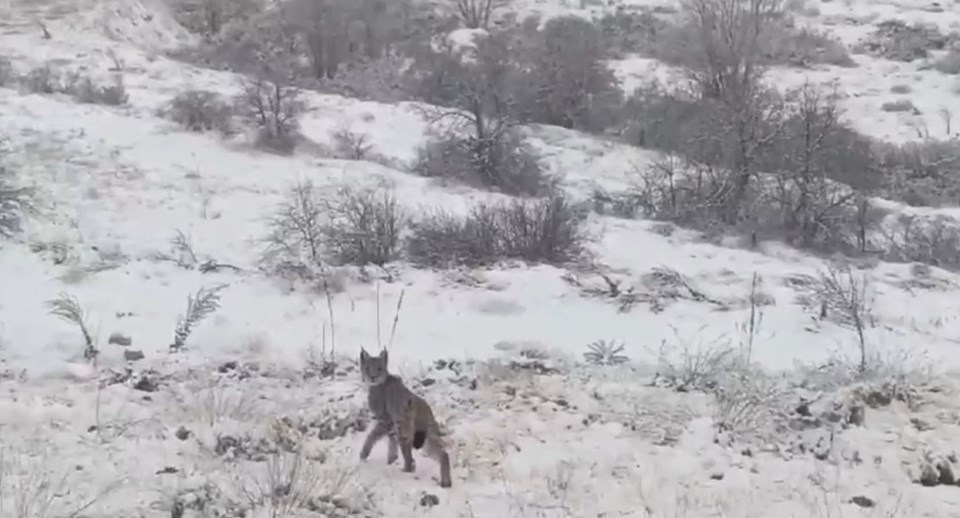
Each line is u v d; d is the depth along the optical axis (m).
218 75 35.75
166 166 22.98
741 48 34.34
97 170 21.80
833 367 12.39
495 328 13.80
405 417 7.99
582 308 15.56
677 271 18.73
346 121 31.31
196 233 18.33
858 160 30.33
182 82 33.41
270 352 11.52
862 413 10.41
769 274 19.42
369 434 8.32
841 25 48.91
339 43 39.19
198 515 6.90
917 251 23.94
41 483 7.04
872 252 23.53
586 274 17.92
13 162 21.09
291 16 41.78
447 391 10.44
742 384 10.83
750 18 35.72
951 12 51.09
